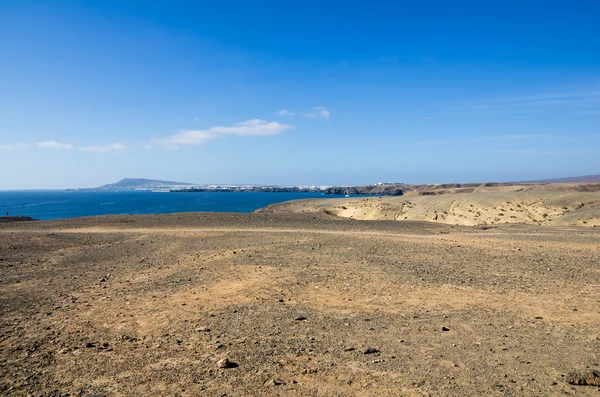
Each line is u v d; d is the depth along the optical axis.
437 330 8.80
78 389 6.16
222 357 7.36
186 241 24.75
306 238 25.56
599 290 12.45
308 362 7.09
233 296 11.92
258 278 14.30
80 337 8.54
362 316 9.91
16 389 6.16
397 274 14.95
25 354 7.57
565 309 10.41
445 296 11.80
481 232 30.64
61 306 11.02
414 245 22.69
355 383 6.27
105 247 22.69
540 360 7.08
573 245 22.48
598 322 9.30
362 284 13.32
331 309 10.53
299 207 68.19
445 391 5.96
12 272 15.98
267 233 28.41
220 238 25.89
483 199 55.47
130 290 12.88
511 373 6.55
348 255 19.33
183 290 12.77
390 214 56.53
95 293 12.52
